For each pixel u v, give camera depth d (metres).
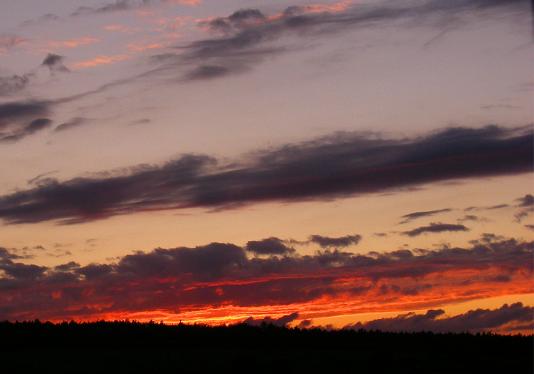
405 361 64.88
